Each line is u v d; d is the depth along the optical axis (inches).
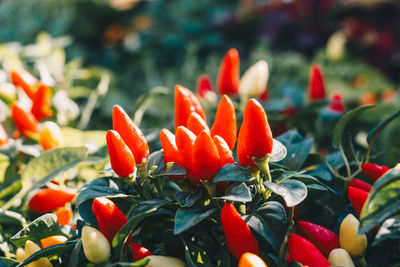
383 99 32.4
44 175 14.7
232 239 11.9
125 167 12.5
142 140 12.8
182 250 12.6
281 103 20.5
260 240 12.4
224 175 12.0
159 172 12.5
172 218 13.3
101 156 16.2
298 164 14.5
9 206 15.2
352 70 35.6
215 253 12.9
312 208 14.6
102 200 12.2
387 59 39.9
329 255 12.0
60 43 33.2
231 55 19.7
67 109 20.0
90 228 12.0
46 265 12.7
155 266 12.1
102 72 23.3
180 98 13.3
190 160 12.4
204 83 21.7
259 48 37.9
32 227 13.1
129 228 12.0
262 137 12.0
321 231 12.4
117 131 12.8
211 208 12.7
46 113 18.2
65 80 23.3
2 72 21.3
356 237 12.0
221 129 12.8
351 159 15.5
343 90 32.2
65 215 14.4
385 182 11.1
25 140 17.1
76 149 14.7
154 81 38.5
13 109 16.6
